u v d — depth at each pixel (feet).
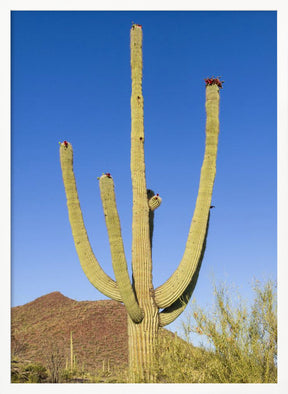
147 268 27.50
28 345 82.23
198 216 26.71
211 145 26.63
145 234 27.96
